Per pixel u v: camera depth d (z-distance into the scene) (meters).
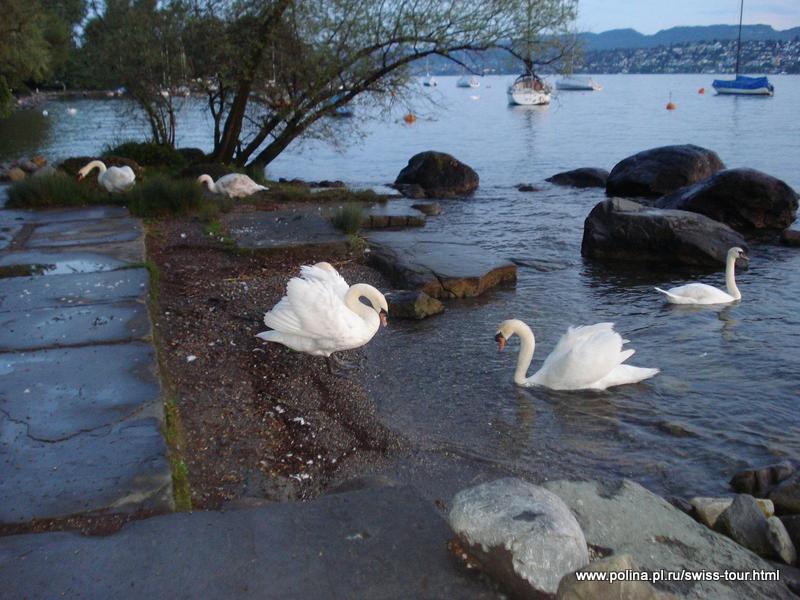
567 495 4.52
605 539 4.11
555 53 20.25
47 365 6.22
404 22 19.53
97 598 3.35
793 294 11.54
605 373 7.73
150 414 5.34
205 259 11.56
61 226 12.45
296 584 3.45
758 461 6.27
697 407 7.35
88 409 5.40
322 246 12.27
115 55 22.44
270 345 8.42
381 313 8.16
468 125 50.44
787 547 4.82
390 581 3.48
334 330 7.48
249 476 5.52
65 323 7.30
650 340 9.40
